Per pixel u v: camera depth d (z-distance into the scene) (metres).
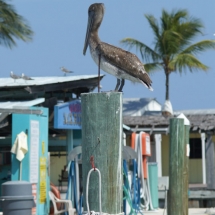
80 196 18.69
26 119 16.69
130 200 18.84
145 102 44.69
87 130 8.95
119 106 8.88
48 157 17.92
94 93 8.91
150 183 23.48
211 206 27.41
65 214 18.09
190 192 27.45
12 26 36.38
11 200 10.09
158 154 36.78
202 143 38.75
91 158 8.92
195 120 28.75
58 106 18.92
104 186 8.91
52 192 18.88
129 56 9.97
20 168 16.55
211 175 27.70
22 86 18.70
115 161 8.89
